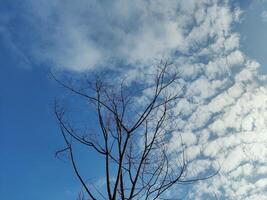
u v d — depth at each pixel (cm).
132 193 1279
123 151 1336
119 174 1294
